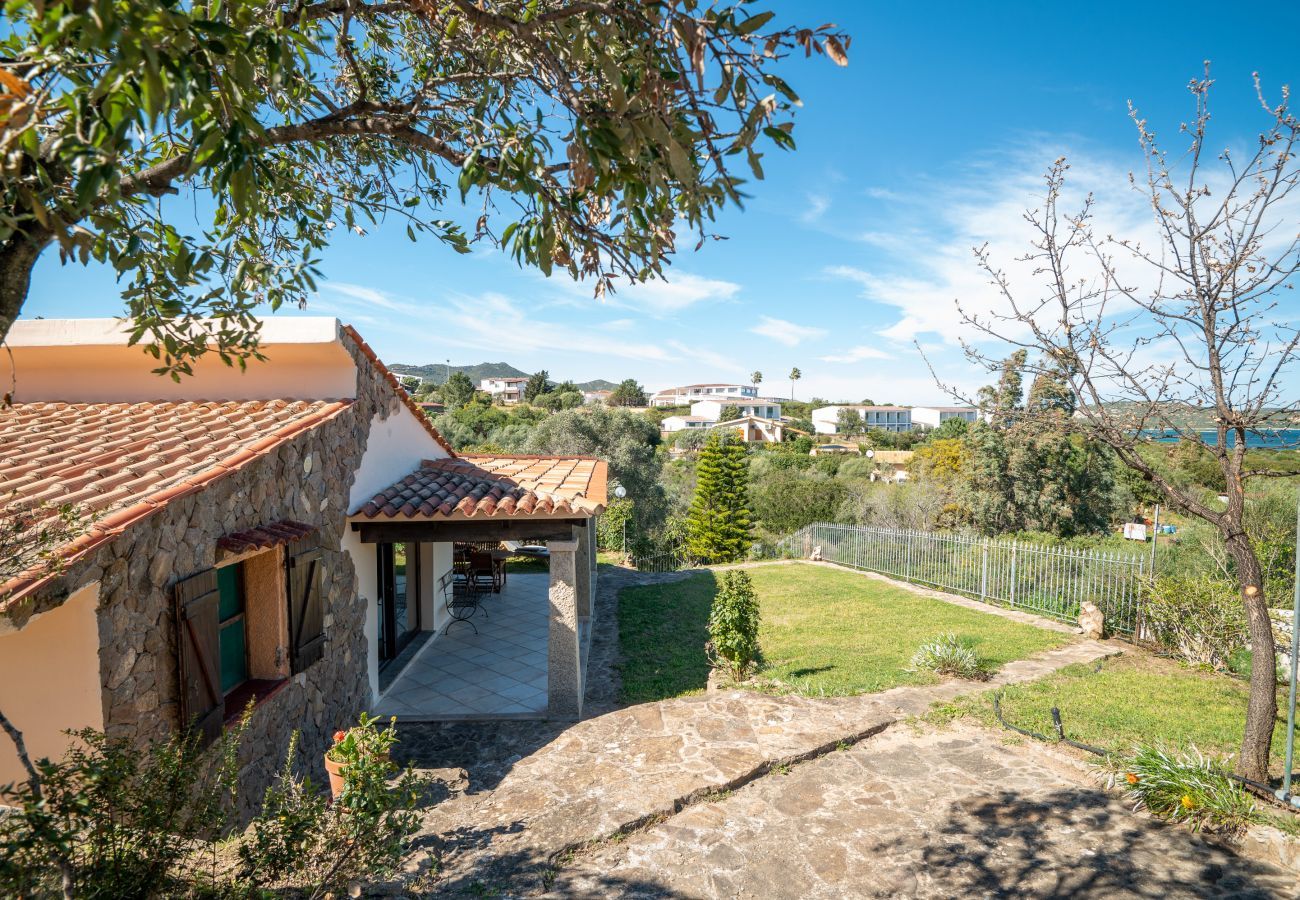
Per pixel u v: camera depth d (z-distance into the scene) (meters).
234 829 5.32
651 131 2.64
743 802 6.12
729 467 32.62
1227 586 10.41
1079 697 8.59
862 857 5.27
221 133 2.38
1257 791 5.73
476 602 13.73
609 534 25.72
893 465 63.81
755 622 9.75
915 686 9.05
